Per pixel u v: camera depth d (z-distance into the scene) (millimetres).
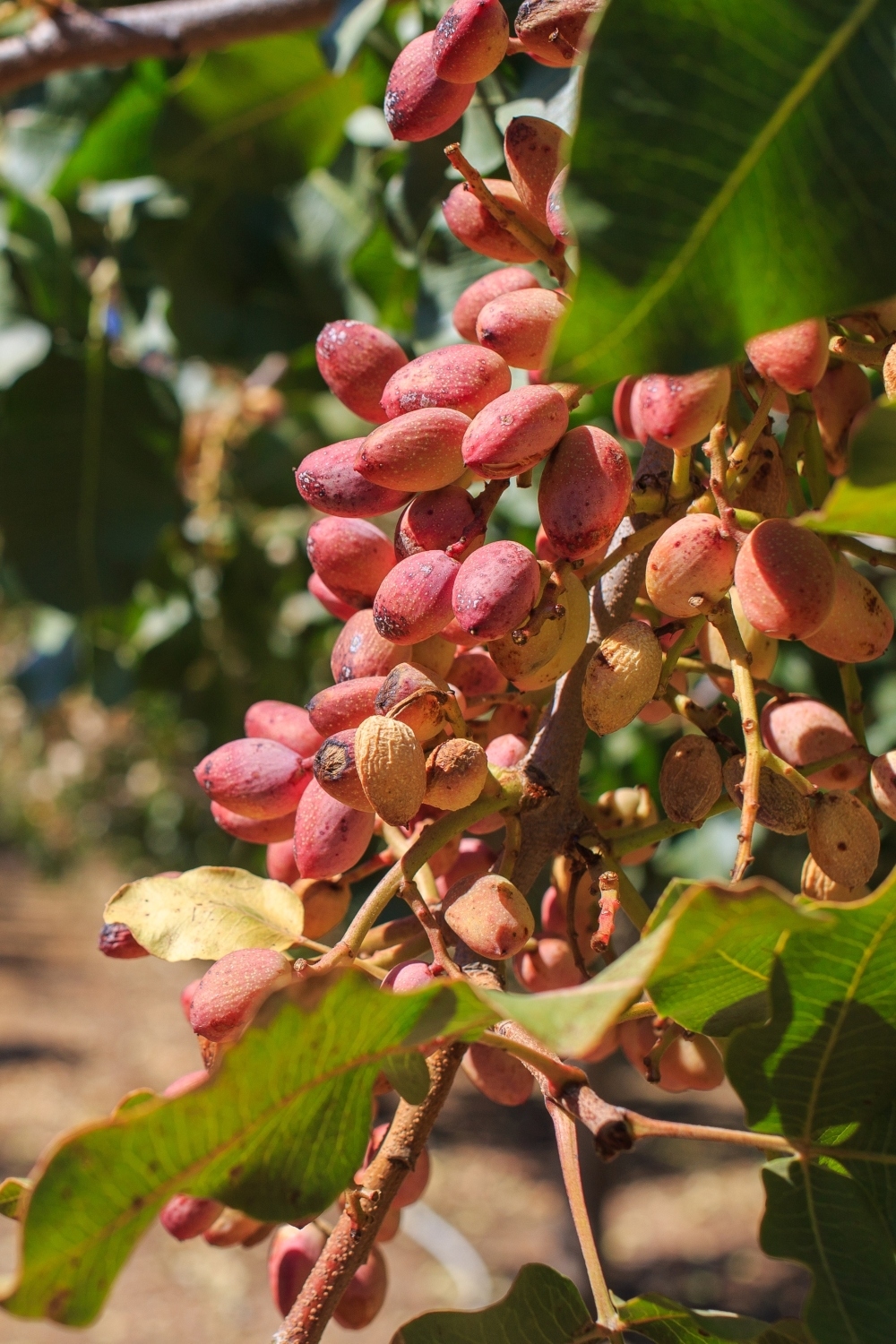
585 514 363
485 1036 335
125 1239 308
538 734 392
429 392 376
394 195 597
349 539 401
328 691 382
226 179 892
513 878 387
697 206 311
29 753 3701
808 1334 327
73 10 754
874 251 315
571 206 310
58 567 1010
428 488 378
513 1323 365
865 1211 337
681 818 380
